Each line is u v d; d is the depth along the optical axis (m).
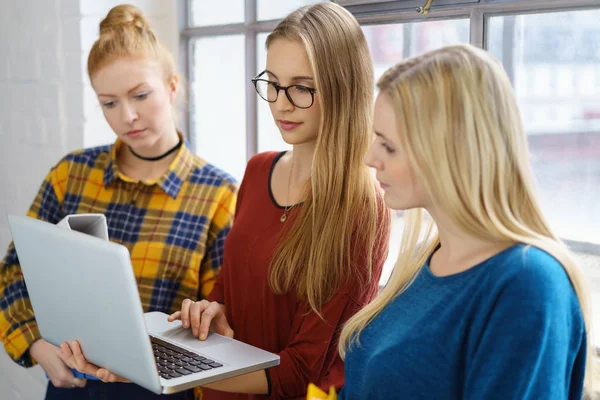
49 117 2.44
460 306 1.00
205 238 1.80
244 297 1.51
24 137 2.60
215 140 2.40
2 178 2.78
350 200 1.39
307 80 1.38
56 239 1.27
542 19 1.54
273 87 1.42
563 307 0.94
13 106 2.65
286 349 1.42
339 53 1.38
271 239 1.47
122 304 1.18
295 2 2.04
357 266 1.40
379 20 1.81
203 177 1.84
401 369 1.03
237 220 1.56
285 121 1.42
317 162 1.39
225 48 2.30
